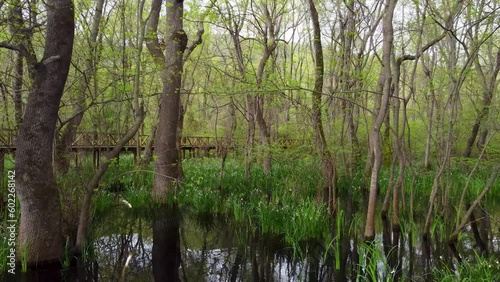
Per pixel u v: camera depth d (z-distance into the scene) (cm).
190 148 2170
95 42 716
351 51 1076
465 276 544
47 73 554
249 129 1267
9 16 536
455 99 821
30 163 567
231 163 1534
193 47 1116
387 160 1558
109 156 670
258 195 1042
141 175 1285
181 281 627
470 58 750
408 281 594
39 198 577
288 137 1670
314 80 995
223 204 1017
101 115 953
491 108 908
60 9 553
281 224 807
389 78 704
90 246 729
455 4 813
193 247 800
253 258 726
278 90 730
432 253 721
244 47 1459
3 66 859
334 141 1116
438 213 927
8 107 877
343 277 618
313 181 1115
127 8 874
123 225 952
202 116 1944
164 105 1100
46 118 566
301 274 645
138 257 741
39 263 581
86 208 666
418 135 1508
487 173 1277
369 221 773
